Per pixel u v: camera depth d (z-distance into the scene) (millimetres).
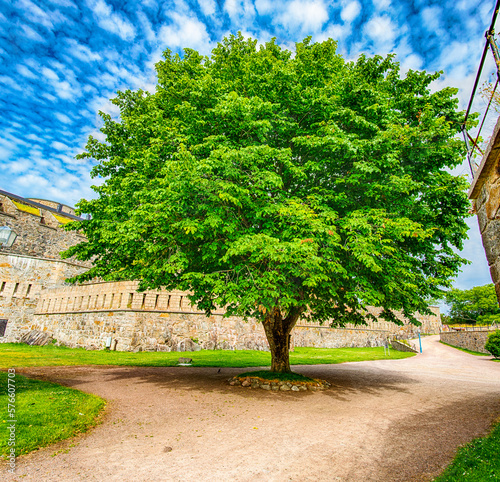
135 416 7289
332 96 10820
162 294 25469
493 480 4230
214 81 11148
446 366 23016
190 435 6184
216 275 9422
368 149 10430
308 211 9117
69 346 26875
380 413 8406
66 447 5281
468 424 7387
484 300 58719
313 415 7961
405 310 12453
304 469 4789
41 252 36562
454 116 11602
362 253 8516
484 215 5520
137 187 11312
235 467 4801
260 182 9125
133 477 4348
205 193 8891
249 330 29281
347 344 44188
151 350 23641
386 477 4543
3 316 30406
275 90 11117
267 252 7883
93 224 11898
